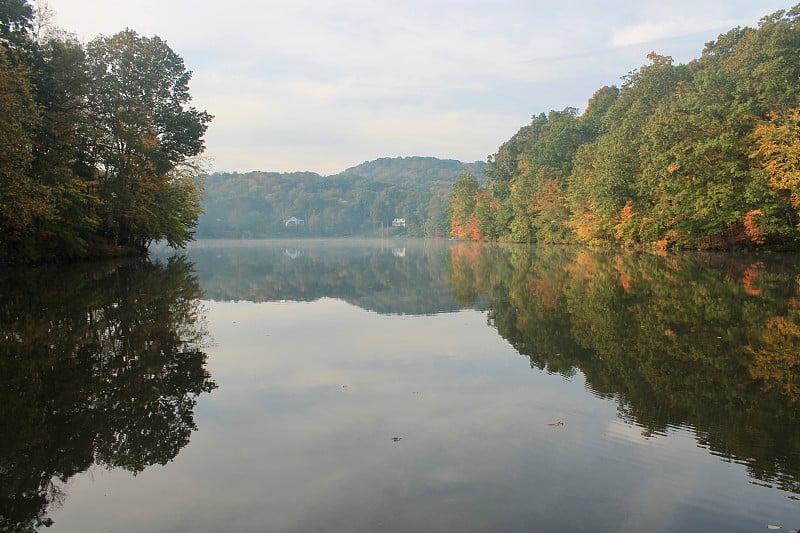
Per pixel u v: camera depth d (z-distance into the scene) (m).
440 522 5.04
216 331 14.87
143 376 10.16
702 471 6.09
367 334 14.44
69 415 8.09
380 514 5.20
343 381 9.88
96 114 36.22
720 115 36.19
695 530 4.89
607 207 48.62
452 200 128.00
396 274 34.47
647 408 8.18
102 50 37.97
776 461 6.34
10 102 22.56
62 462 6.56
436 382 9.74
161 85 42.44
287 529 4.98
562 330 14.20
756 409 8.12
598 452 6.60
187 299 21.27
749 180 35.34
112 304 18.64
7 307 17.39
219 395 9.05
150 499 5.62
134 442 7.10
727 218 36.38
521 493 5.59
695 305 17.23
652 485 5.77
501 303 19.56
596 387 9.31
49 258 33.38
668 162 39.16
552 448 6.73
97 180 36.22
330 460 6.46
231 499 5.58
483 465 6.25
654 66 50.97
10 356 11.45
